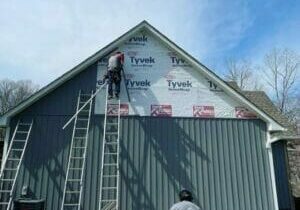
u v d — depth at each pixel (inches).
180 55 547.8
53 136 492.7
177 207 319.0
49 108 504.1
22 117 495.5
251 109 534.0
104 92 520.4
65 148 489.7
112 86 516.1
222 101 538.0
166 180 490.9
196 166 502.3
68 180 473.7
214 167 504.4
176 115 523.2
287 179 598.9
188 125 520.7
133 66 538.0
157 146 505.0
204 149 511.5
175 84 537.0
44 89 499.5
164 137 510.6
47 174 475.8
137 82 531.5
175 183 490.9
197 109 529.7
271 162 514.6
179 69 544.7
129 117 514.0
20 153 480.4
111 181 480.1
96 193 473.1
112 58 516.1
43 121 497.7
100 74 528.7
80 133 498.3
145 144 503.8
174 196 484.7
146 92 528.1
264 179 505.7
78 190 472.4
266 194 498.9
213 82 544.1
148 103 523.5
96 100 515.8
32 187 468.1
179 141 511.5
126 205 472.7
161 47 551.5
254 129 530.0
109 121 508.4
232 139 521.0
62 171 479.2
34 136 489.1
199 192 490.9
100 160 487.8
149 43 551.2
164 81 536.4
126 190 478.9
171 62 546.3
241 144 520.1
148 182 486.6
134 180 484.7
